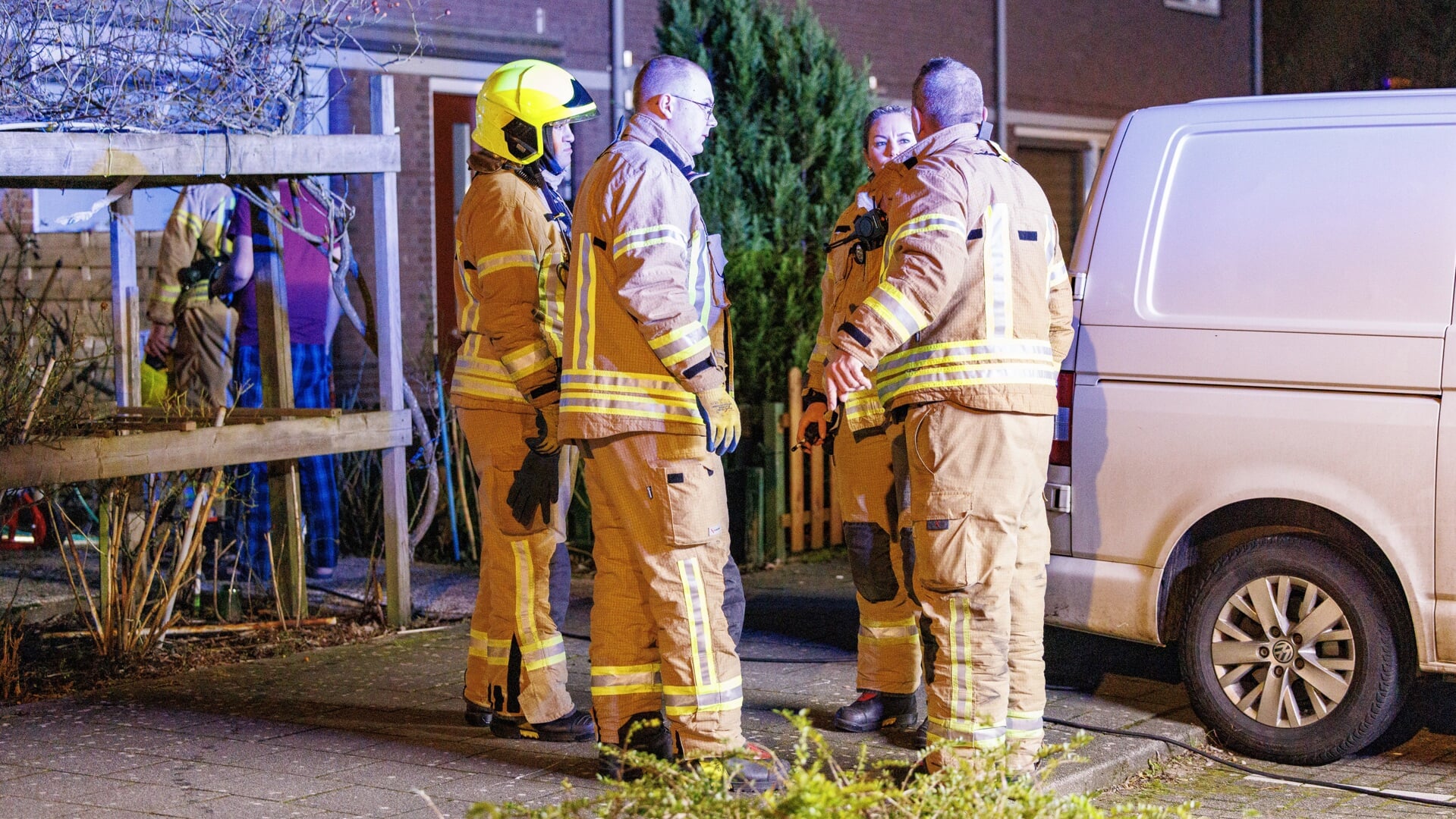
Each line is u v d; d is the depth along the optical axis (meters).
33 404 6.73
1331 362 5.45
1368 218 5.53
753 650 7.21
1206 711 5.73
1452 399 5.23
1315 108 5.77
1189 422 5.70
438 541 9.99
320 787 4.98
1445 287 5.34
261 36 7.09
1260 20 20.20
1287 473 5.50
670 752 4.89
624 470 4.67
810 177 11.13
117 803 4.82
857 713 5.64
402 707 6.11
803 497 10.14
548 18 13.15
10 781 5.07
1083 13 18.36
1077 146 18.47
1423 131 5.54
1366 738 5.42
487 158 5.23
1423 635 5.28
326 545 9.01
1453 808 5.07
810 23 11.12
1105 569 5.88
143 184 7.57
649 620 4.88
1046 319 4.88
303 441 7.22
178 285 9.10
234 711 6.05
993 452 4.72
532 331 5.02
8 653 6.40
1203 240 5.81
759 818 3.01
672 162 4.70
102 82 6.70
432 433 9.91
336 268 7.83
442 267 12.76
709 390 4.52
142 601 7.06
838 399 4.53
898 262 4.63
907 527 4.98
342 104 11.59
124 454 6.57
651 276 4.49
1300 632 5.52
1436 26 17.39
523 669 5.48
